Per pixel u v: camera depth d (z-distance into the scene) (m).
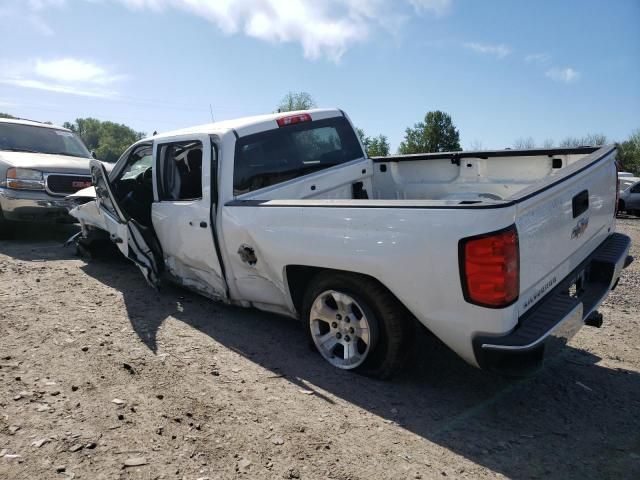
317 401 3.29
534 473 2.63
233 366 3.78
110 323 4.56
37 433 2.78
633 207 19.48
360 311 3.50
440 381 3.65
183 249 4.80
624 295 6.11
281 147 4.77
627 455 2.80
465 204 2.92
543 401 3.40
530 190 3.02
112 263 6.87
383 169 5.73
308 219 3.62
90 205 6.28
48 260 7.01
